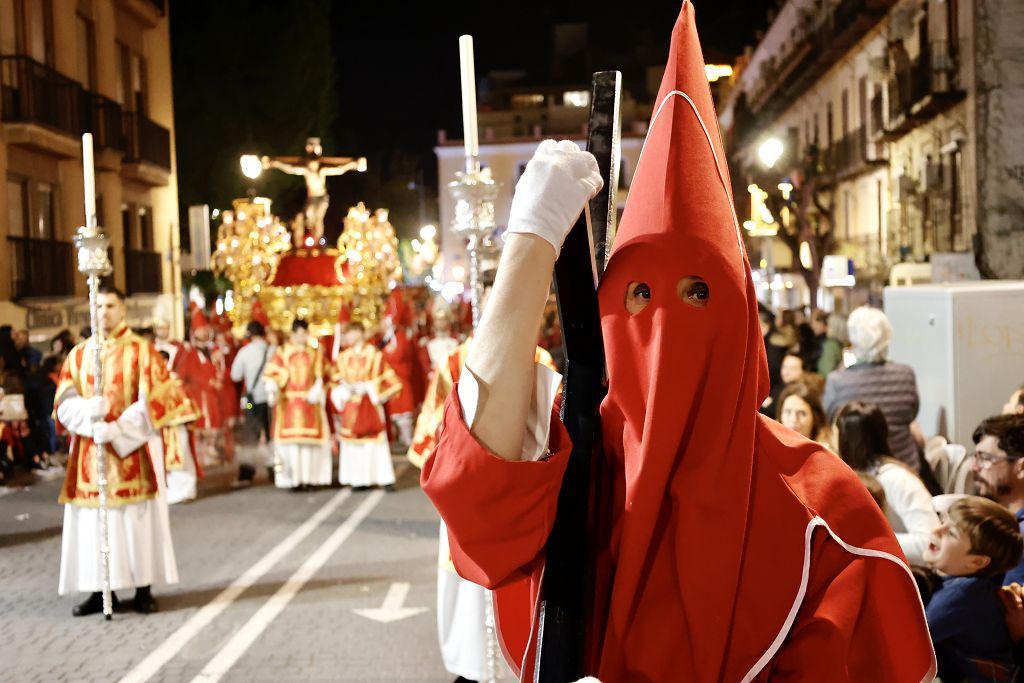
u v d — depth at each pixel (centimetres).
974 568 404
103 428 776
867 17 2519
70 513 798
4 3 2138
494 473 175
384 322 1900
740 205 2906
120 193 2725
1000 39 1791
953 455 612
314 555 988
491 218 477
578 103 6681
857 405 541
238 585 877
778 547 185
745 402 184
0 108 2089
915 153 2278
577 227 191
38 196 2272
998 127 1802
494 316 181
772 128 4228
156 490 805
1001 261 1802
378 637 721
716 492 181
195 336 1714
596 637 188
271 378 1411
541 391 187
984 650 401
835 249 3000
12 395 1521
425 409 781
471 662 614
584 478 186
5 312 2073
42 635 738
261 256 1712
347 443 1405
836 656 178
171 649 699
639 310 191
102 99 2539
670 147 191
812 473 194
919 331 682
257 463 1712
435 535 1083
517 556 182
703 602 180
